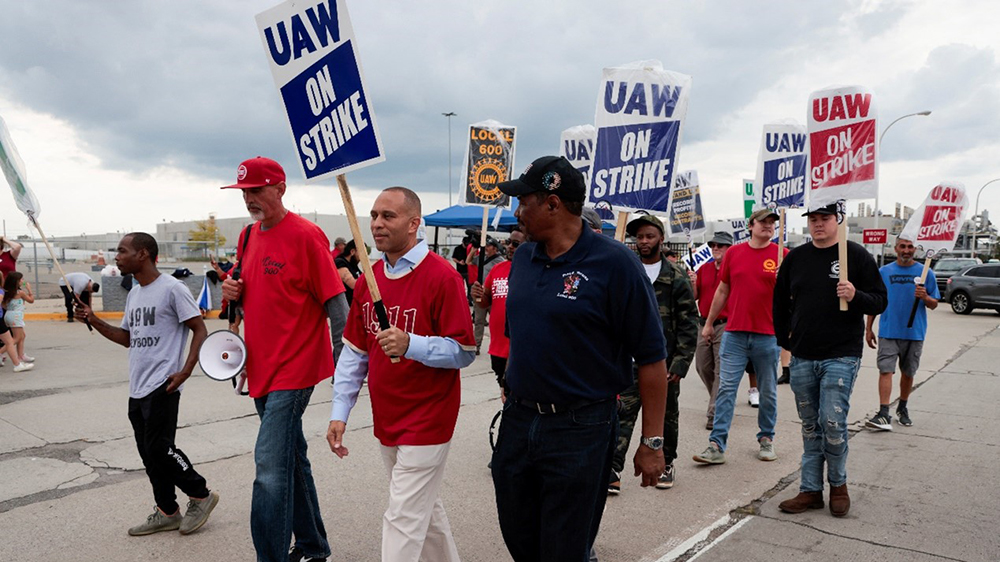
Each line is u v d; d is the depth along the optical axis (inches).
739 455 221.3
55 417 254.4
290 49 116.8
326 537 142.3
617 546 151.3
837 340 164.7
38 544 148.1
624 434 179.0
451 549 118.8
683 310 183.0
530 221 98.7
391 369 111.3
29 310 659.4
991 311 855.7
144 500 174.7
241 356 131.4
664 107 168.2
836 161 185.2
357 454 215.0
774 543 152.3
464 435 240.5
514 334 101.3
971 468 206.8
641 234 180.4
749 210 501.0
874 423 253.0
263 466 121.4
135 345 147.6
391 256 115.9
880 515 168.4
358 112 108.8
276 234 126.8
